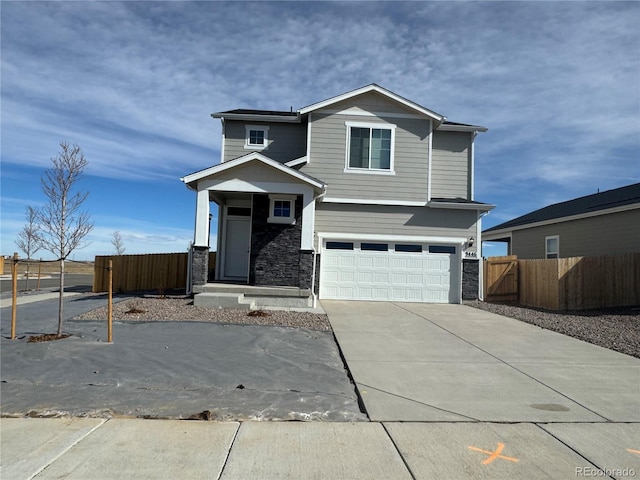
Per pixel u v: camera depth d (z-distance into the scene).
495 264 16.67
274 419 5.02
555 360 7.82
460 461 4.09
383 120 16.56
